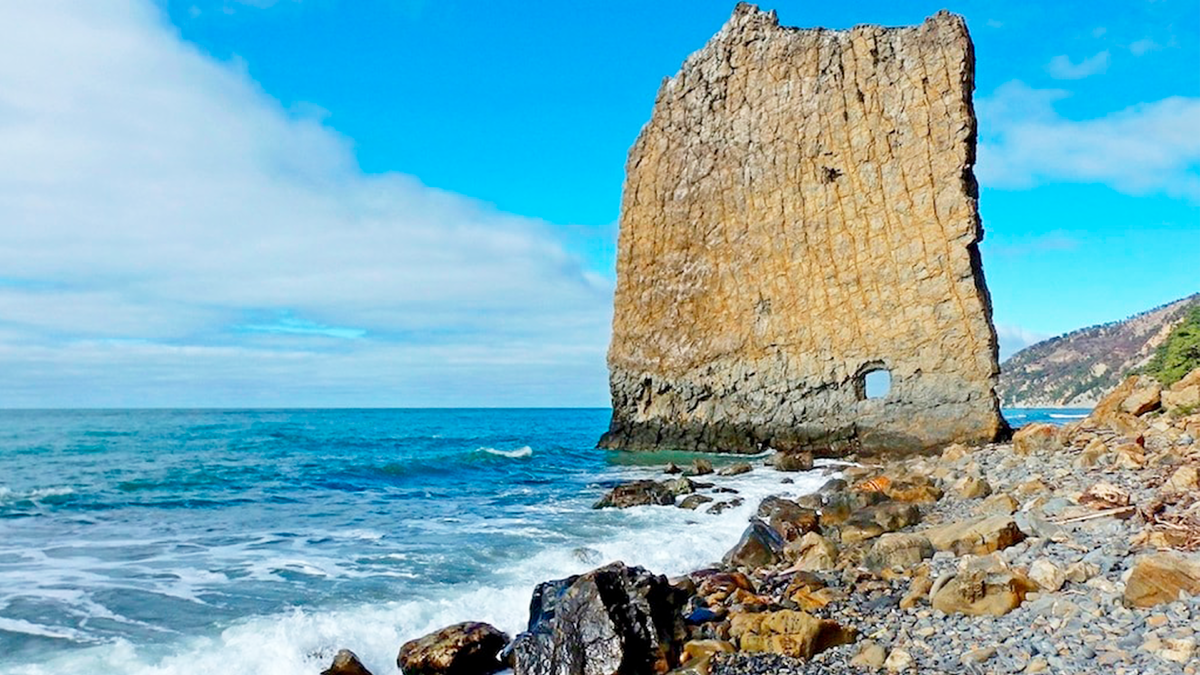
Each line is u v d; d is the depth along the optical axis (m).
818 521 17.47
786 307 38.72
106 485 26.28
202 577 13.43
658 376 43.00
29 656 9.32
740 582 12.55
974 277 34.06
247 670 9.27
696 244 42.50
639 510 20.94
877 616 10.33
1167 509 12.20
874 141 36.81
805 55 39.69
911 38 36.59
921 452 33.66
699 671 8.89
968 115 34.81
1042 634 8.40
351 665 9.55
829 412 37.00
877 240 36.28
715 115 42.69
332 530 18.12
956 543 12.75
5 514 20.34
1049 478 17.33
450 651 9.78
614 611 9.57
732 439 40.00
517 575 13.70
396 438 59.75
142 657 9.36
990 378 32.84
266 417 120.44
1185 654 7.05
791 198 39.06
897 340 35.25
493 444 53.84
